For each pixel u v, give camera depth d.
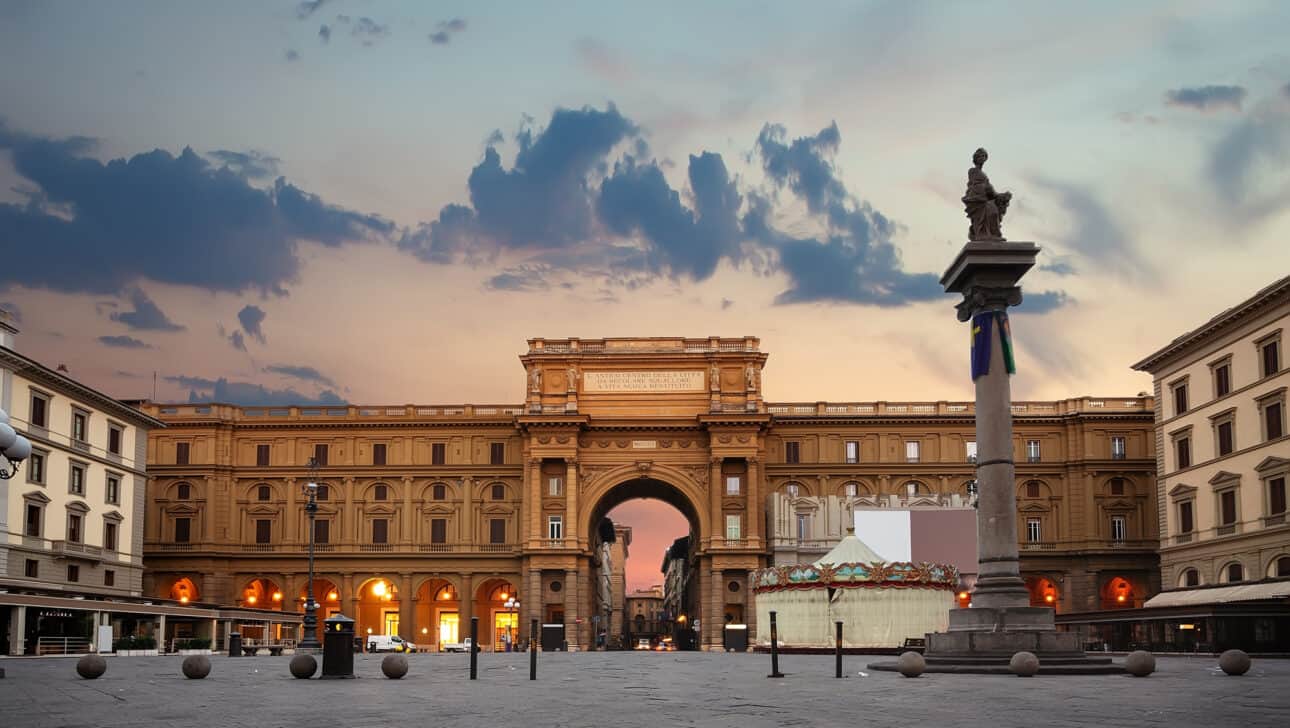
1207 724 20.36
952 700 26.03
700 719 22.02
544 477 115.88
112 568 94.06
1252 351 81.69
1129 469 115.44
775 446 119.25
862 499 115.12
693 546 126.19
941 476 118.00
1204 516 88.06
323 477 118.88
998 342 40.84
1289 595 71.19
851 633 73.56
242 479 118.75
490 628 122.75
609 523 151.62
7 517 79.62
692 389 117.81
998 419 40.44
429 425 119.56
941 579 74.81
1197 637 70.44
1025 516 117.06
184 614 89.75
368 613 120.44
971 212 42.38
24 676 37.59
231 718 22.11
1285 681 32.84
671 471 116.38
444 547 117.50
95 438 92.38
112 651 77.75
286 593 117.44
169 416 118.00
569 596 113.12
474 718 22.33
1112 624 83.31
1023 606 39.28
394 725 20.83
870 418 118.81
